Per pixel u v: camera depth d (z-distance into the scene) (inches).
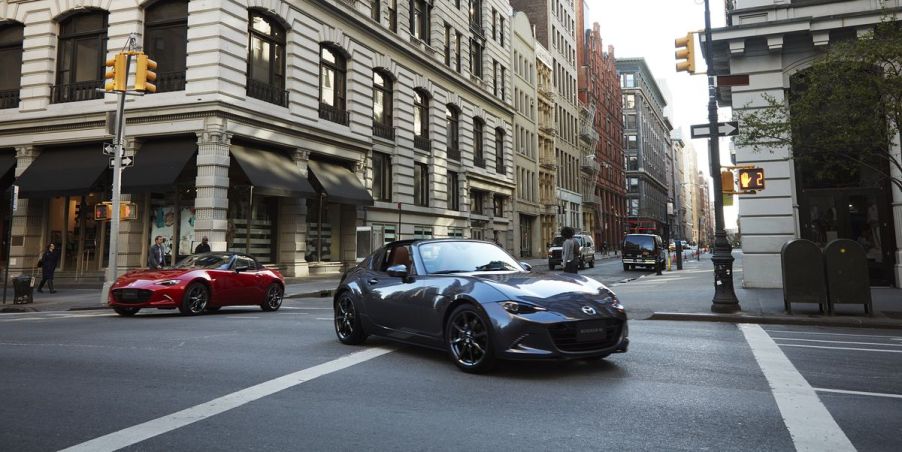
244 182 827.4
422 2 1299.2
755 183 450.6
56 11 849.5
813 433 161.3
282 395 203.6
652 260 1248.8
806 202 644.7
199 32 763.4
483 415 179.2
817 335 356.5
